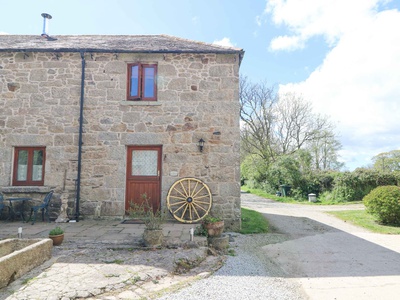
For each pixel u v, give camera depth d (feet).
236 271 12.91
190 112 23.00
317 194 50.24
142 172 23.17
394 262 14.94
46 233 17.11
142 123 22.99
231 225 21.68
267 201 48.80
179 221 21.27
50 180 22.43
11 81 23.30
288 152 75.31
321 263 14.76
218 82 23.27
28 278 10.50
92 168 22.56
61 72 23.49
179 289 10.52
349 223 26.96
